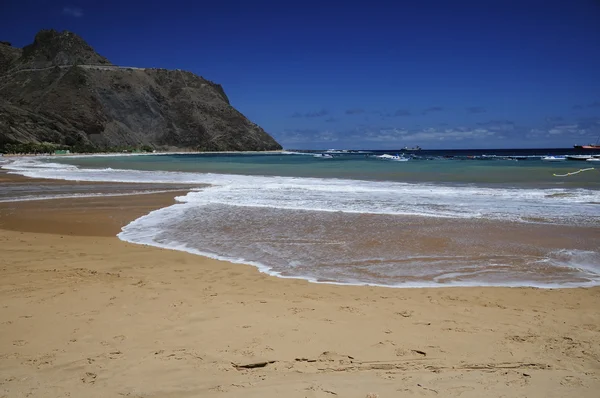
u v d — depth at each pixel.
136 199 16.06
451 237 9.73
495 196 16.17
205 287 6.22
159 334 4.40
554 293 6.21
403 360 3.93
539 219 11.79
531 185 20.12
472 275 7.10
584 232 10.20
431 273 7.20
